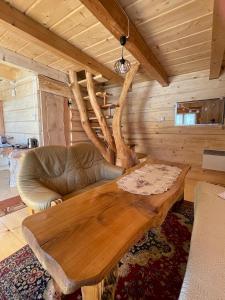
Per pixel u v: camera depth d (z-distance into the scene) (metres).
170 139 3.65
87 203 1.12
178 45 2.18
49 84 3.09
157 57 2.55
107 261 0.66
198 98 3.22
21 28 1.62
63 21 1.72
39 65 2.84
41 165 1.77
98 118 3.19
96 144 3.46
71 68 3.08
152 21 1.70
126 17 1.57
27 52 2.45
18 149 2.96
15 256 1.38
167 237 1.63
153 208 1.07
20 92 3.36
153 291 1.11
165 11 1.56
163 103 3.63
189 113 3.35
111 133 3.40
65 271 0.61
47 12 1.60
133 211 1.03
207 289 0.65
